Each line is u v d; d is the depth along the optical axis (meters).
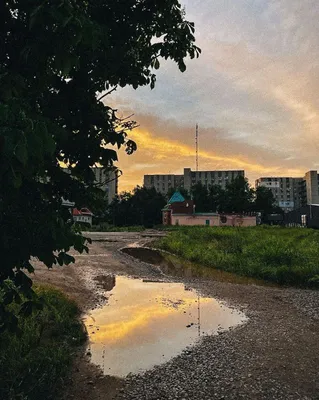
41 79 2.70
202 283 12.05
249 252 17.11
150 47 3.55
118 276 13.12
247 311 8.39
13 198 2.31
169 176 131.25
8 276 2.88
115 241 29.77
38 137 1.84
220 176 127.44
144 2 3.08
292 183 131.62
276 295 10.23
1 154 1.92
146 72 3.65
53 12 1.96
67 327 6.48
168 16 3.20
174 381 4.68
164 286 11.47
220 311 8.36
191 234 31.58
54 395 4.22
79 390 4.46
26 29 2.47
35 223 2.52
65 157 3.20
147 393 4.37
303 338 6.39
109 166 3.29
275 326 7.17
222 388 4.46
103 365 5.20
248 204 84.69
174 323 7.34
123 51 3.02
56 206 2.85
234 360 5.36
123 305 8.83
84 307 8.45
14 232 2.52
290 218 73.81
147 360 5.39
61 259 2.88
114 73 3.18
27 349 5.07
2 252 2.59
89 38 2.13
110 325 7.15
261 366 5.11
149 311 8.30
